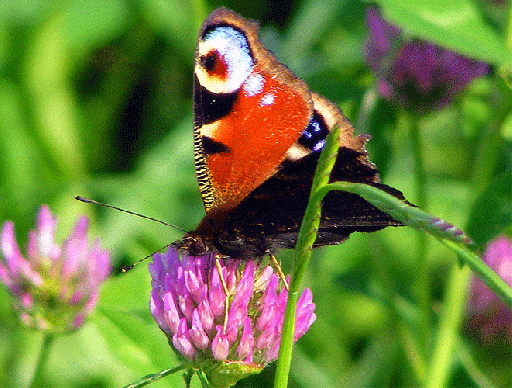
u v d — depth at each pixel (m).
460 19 0.37
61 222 0.46
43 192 0.47
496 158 0.41
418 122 0.41
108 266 0.39
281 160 0.36
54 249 0.39
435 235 0.29
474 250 0.29
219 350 0.34
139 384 0.34
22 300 0.39
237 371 0.34
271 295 0.35
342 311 0.45
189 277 0.35
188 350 0.34
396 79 0.41
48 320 0.39
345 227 0.37
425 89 0.41
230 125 0.36
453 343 0.40
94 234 0.46
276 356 0.35
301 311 0.35
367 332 0.45
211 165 0.36
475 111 0.43
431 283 0.46
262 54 0.36
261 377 0.41
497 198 0.37
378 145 0.42
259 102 0.36
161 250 0.36
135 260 0.45
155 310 0.35
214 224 0.36
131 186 0.46
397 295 0.43
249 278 0.35
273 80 0.36
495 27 0.37
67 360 0.43
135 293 0.39
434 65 0.41
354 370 0.44
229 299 0.35
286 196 0.36
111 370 0.43
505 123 0.40
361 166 0.37
